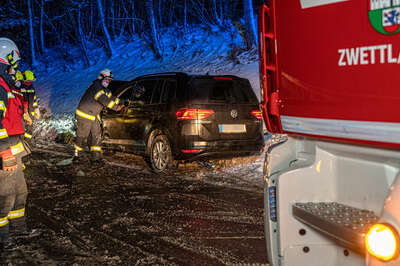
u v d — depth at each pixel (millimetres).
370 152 2070
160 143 7105
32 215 4863
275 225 2518
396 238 1590
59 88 17156
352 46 1895
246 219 4551
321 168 2424
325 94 2078
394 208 1631
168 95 6973
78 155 8094
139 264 3400
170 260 3469
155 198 5527
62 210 5051
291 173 2420
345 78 1949
